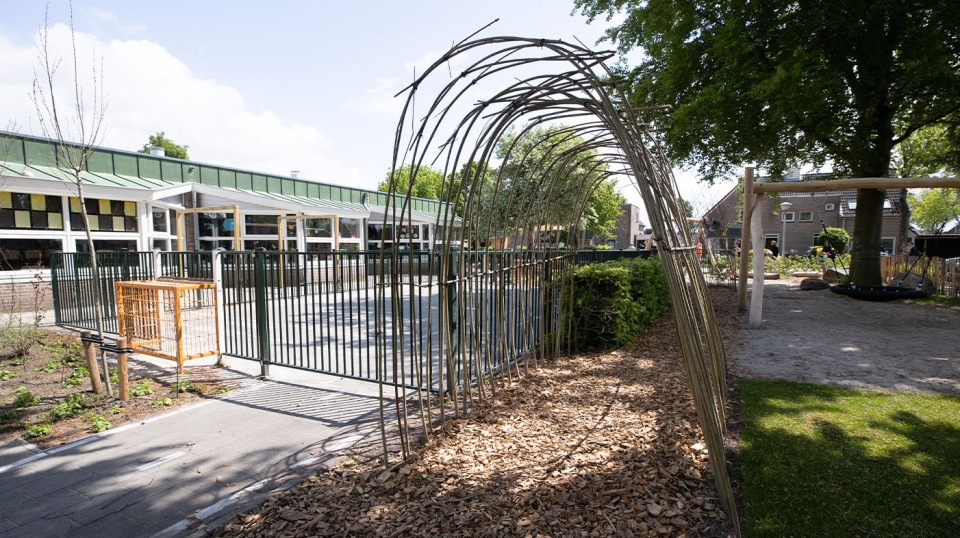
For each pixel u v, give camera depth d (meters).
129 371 5.52
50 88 4.56
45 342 6.73
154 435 3.70
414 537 2.36
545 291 6.02
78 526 2.52
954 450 3.20
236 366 5.81
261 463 3.20
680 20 11.99
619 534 2.33
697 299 3.50
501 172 4.33
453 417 3.98
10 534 2.45
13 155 10.10
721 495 2.54
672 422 3.69
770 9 10.32
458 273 4.18
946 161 13.44
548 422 3.80
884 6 9.04
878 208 11.80
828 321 8.50
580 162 5.19
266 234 15.79
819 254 21.11
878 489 2.72
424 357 6.30
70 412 4.10
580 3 14.51
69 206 10.33
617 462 3.07
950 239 11.55
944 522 2.41
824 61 10.21
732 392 4.55
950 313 9.14
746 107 10.50
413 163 3.03
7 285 9.19
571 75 2.90
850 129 10.69
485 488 2.79
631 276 6.90
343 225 18.56
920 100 10.52
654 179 2.85
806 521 2.44
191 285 5.32
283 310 10.34
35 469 3.15
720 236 18.98
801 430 3.56
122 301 5.71
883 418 3.79
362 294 12.55
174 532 2.46
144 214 11.85
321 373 5.04
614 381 4.91
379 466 3.12
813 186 7.67
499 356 4.67
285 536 2.39
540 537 2.32
